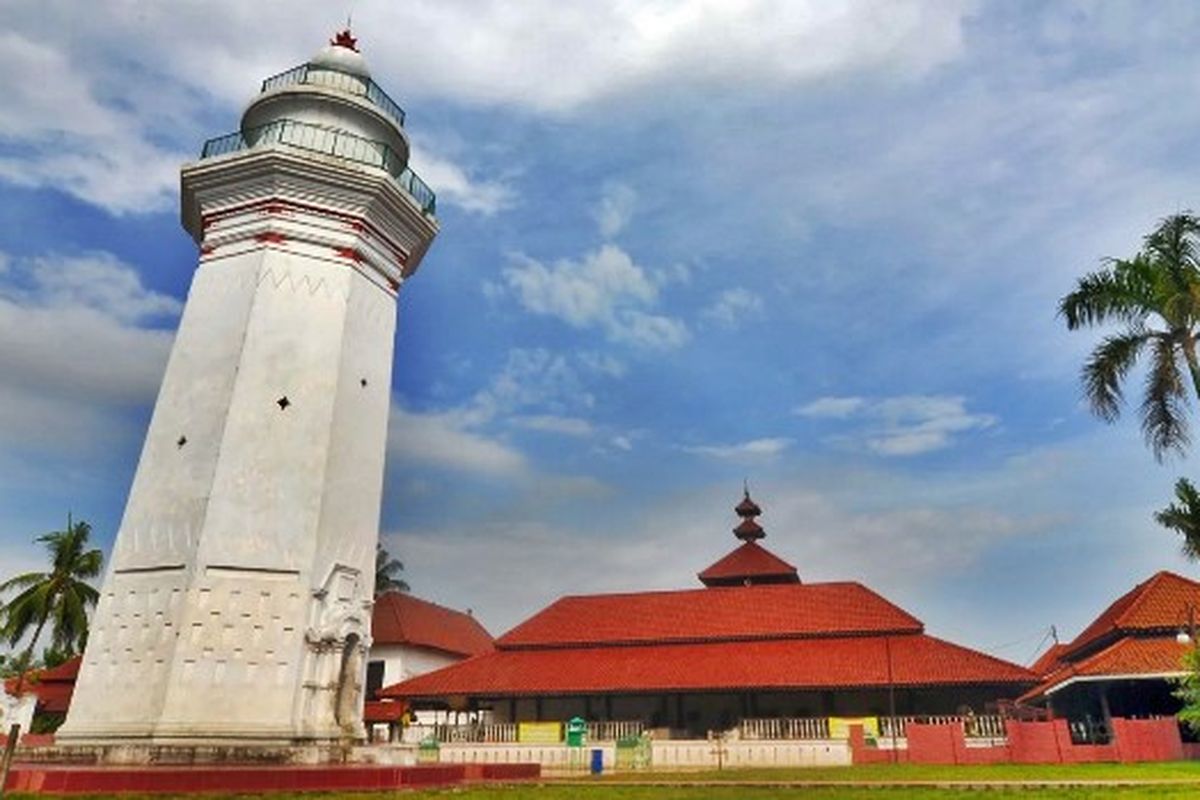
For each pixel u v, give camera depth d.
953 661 40.25
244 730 21.05
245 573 22.47
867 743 37.50
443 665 60.03
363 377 26.47
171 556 22.62
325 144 28.05
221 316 25.27
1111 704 34.50
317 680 22.58
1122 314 23.95
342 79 30.02
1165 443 23.27
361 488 25.61
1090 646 37.94
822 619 45.66
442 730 44.06
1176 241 23.52
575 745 40.78
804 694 42.38
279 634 22.28
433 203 30.83
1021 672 38.72
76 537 53.41
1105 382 23.84
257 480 23.34
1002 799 18.27
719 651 45.28
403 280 30.23
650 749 39.75
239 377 24.02
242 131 29.89
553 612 52.31
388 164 29.06
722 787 21.97
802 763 37.59
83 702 22.02
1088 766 27.42
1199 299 22.61
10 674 53.38
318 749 21.47
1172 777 21.53
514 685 44.88
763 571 58.22
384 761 22.80
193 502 23.00
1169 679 31.11
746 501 63.44
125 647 22.12
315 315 25.52
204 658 21.39
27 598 50.97
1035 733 31.58
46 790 16.12
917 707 40.59
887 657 41.53
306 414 24.48
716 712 43.44
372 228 27.44
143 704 21.16
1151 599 35.47
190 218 28.25
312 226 26.17
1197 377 22.73
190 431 24.09
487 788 21.03
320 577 23.42
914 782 22.39
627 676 44.09
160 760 19.98
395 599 61.59
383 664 56.56
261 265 25.28
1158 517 23.39
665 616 49.38
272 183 25.92
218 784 17.33
